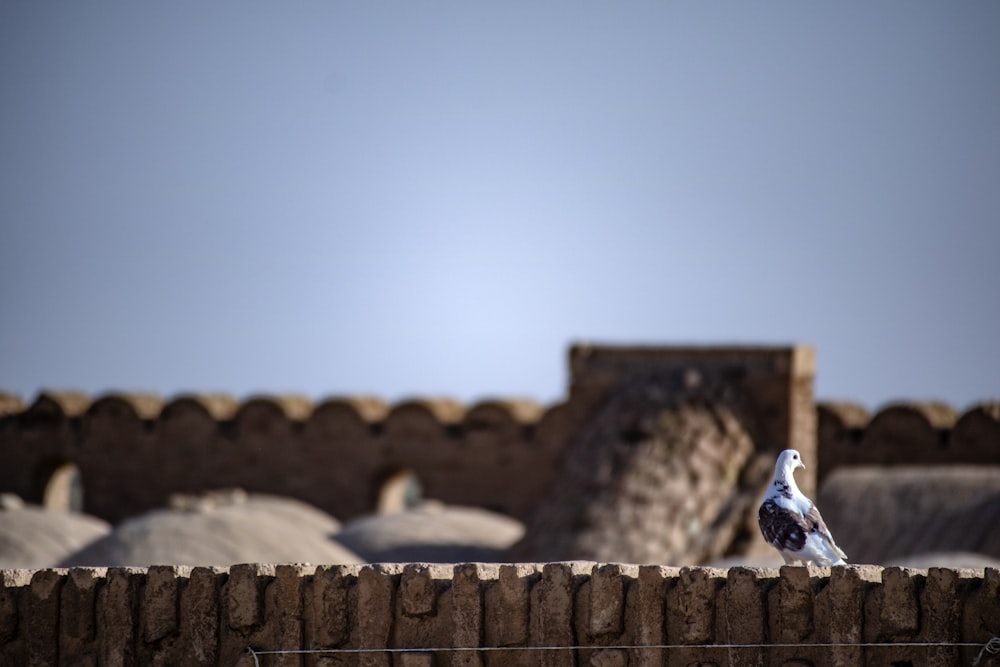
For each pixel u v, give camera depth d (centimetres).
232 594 2303
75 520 5784
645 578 2108
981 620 1958
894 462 7119
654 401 5534
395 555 5972
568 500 5375
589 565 2194
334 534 6300
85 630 2394
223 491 7356
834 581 2016
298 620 2264
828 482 6375
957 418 7012
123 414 8062
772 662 2045
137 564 4547
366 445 7756
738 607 2062
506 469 7488
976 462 6888
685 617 2089
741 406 5519
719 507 5281
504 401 7556
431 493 7619
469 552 6106
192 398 7975
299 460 7844
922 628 1988
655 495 5259
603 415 5656
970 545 5512
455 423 7669
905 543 5722
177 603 2342
